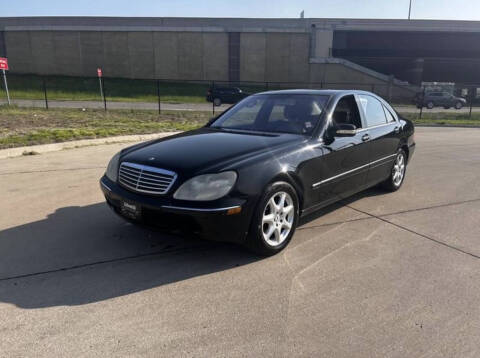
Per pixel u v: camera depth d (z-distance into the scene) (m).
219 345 2.46
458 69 55.38
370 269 3.49
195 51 47.12
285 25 47.38
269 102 4.87
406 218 4.82
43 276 3.29
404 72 56.25
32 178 6.37
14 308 2.82
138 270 3.42
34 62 47.81
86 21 47.34
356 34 49.91
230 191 3.26
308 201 4.04
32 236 4.10
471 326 2.68
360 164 4.80
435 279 3.32
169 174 3.33
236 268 3.47
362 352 2.41
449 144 11.59
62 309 2.82
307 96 4.75
